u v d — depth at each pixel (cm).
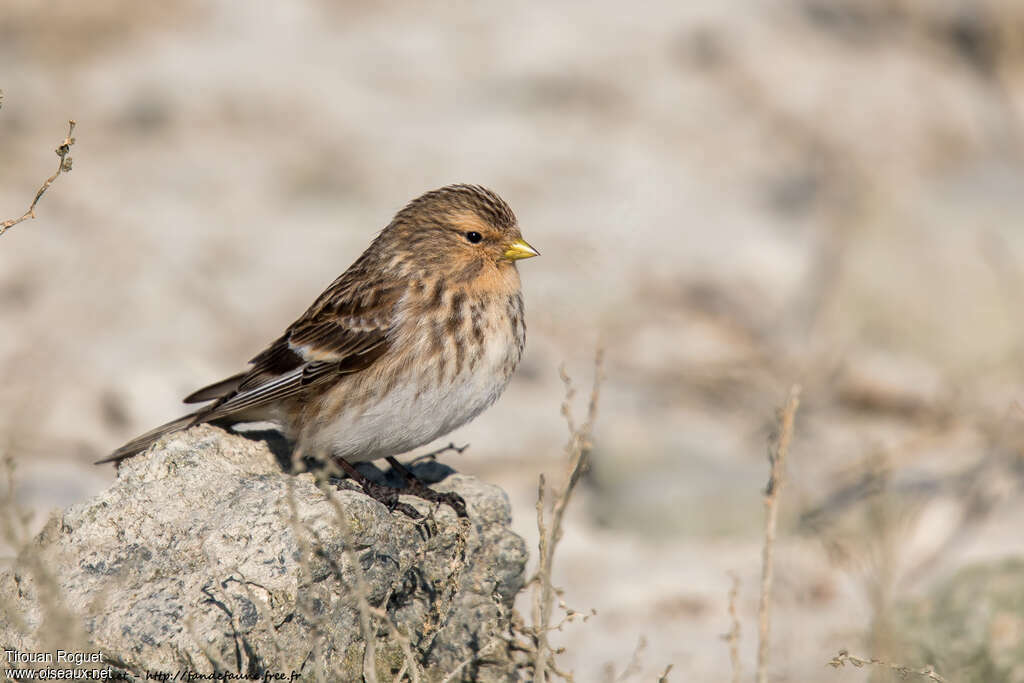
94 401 1300
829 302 1627
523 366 1564
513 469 1307
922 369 1527
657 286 1742
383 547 638
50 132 2109
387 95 2267
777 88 2250
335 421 748
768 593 637
